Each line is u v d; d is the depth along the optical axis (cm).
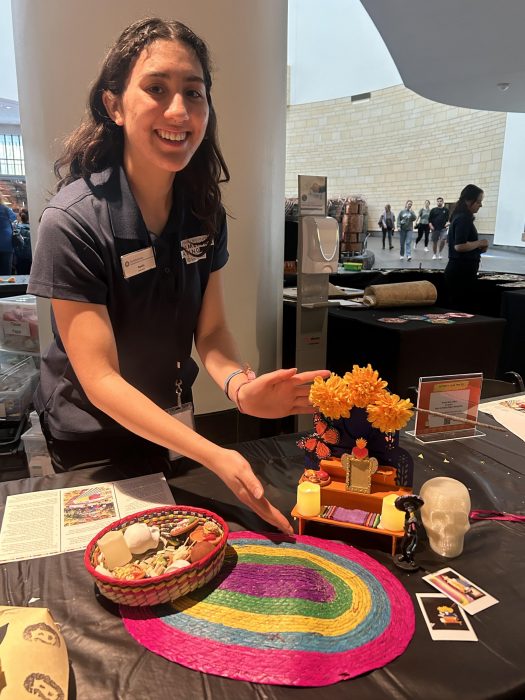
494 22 377
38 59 193
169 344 117
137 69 91
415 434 129
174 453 116
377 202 654
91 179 101
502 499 103
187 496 102
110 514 95
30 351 255
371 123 633
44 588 76
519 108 562
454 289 458
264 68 221
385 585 76
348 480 90
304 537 87
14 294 305
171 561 75
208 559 73
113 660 62
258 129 225
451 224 449
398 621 69
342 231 654
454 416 127
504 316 388
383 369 242
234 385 113
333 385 89
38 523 92
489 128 586
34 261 96
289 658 62
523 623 70
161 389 122
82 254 95
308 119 685
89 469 113
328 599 72
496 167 597
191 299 117
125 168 104
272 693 58
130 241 101
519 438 132
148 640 65
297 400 104
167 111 90
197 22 199
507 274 530
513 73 462
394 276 477
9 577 78
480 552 85
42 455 207
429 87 509
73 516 94
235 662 61
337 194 689
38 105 198
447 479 89
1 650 54
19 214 545
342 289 359
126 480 107
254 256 239
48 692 53
